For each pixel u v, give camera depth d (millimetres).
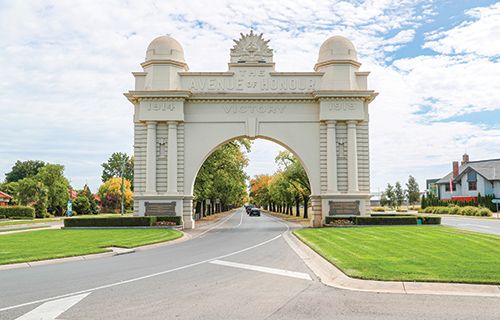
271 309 8344
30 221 51625
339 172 37125
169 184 36406
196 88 37875
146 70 38062
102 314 8023
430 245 17891
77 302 8977
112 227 33438
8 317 7840
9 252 17562
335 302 8891
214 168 53781
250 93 37344
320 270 13117
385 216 35562
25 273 12953
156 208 36219
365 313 8008
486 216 56156
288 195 67250
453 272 11289
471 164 77812
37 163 122250
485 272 11258
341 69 37750
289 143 37656
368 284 10430
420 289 9977
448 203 72062
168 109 36812
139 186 36969
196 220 57156
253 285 10773
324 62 38094
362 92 36594
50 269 13766
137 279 11648
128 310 8305
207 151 37469
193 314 7996
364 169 37344
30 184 70188
